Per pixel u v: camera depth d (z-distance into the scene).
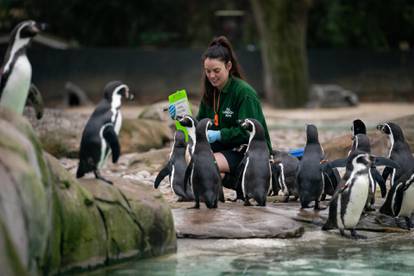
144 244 8.48
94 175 8.45
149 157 17.16
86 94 47.00
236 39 55.28
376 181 10.64
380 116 35.16
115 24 56.75
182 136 11.70
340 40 54.84
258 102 11.23
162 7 57.00
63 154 18.66
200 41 57.19
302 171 10.75
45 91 45.72
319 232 9.91
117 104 8.28
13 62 7.98
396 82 48.97
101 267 7.92
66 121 19.72
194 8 57.38
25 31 8.05
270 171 10.76
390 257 8.62
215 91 11.45
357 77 48.78
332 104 43.31
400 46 61.72
